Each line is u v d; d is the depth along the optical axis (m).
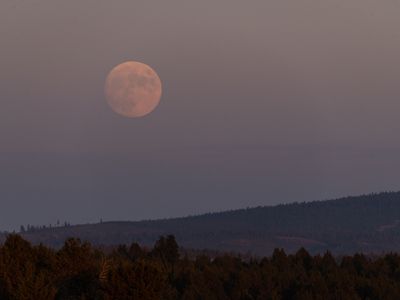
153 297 163.25
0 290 156.88
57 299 165.50
